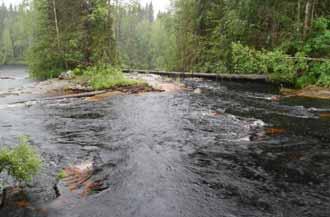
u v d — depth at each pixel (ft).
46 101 45.83
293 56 63.21
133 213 15.85
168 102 43.62
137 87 54.85
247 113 36.96
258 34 74.79
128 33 234.79
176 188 18.38
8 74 134.82
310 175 20.08
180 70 106.93
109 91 53.06
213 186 18.65
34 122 33.35
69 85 61.62
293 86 59.26
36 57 88.69
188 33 103.45
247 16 71.92
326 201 16.93
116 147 25.11
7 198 17.02
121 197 17.33
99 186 18.54
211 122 32.68
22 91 56.49
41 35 88.33
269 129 30.04
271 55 59.67
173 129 30.12
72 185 18.60
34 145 25.61
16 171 17.25
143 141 26.55
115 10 97.40
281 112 37.58
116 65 88.38
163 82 62.69
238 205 16.60
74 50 86.07
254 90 56.49
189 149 24.67
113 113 37.09
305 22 60.44
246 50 65.46
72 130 30.01
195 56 98.63
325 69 54.19
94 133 28.94
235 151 24.26
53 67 87.92
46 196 17.28
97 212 15.89
